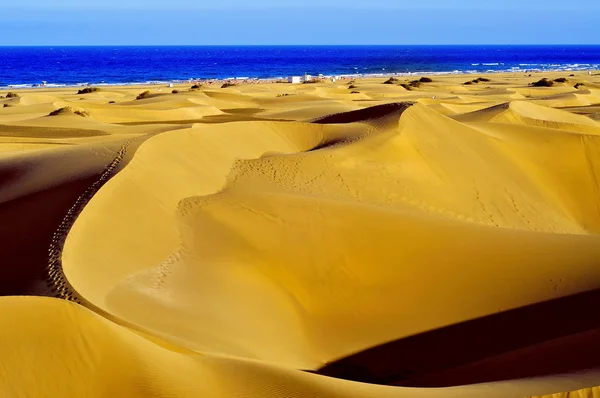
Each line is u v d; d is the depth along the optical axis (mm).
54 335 7227
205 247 14930
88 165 18469
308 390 7910
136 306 11164
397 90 68250
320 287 14227
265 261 14734
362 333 13016
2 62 199375
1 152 24922
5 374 6832
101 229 14164
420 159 24219
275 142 26250
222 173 21047
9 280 11555
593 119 46406
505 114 35969
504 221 22375
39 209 15281
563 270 14297
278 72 142000
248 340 11328
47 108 44500
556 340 11758
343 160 22906
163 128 31625
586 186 26578
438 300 13773
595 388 8008
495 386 8633
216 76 128000
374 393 8188
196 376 7742
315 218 16125
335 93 63469
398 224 15938
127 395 7125
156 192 17125
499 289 13883
